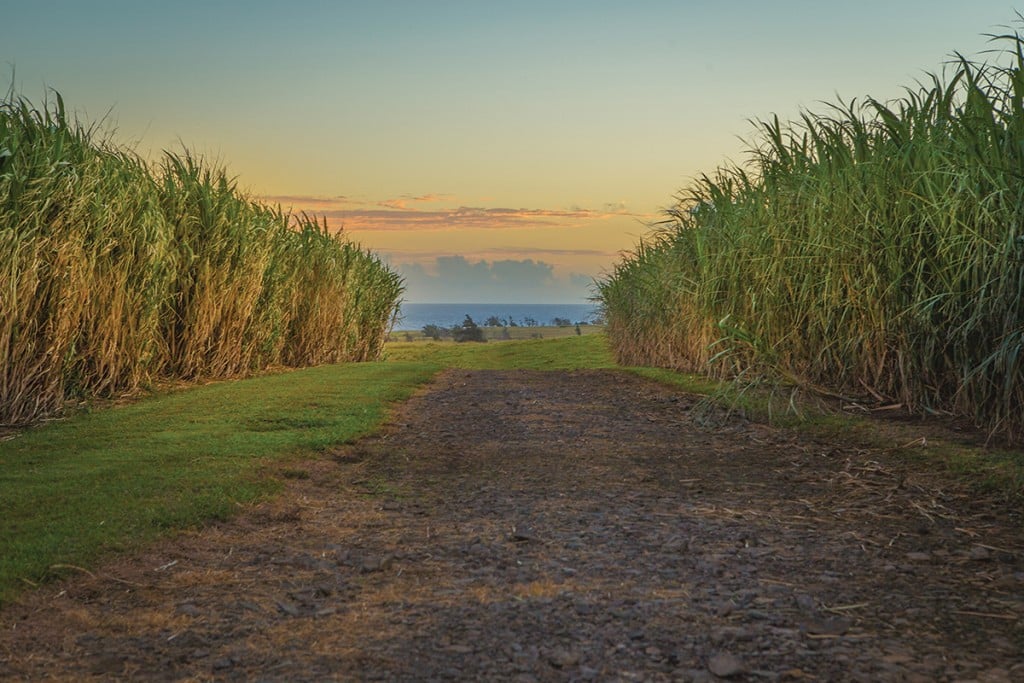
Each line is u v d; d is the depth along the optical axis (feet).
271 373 51.01
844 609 11.40
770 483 19.48
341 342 65.82
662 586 12.46
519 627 10.89
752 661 9.69
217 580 12.89
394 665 9.73
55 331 30.42
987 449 20.29
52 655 10.05
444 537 15.43
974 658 9.73
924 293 24.57
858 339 26.78
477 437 26.61
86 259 32.55
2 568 12.62
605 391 39.68
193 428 26.08
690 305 41.22
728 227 36.27
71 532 14.56
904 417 25.40
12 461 21.12
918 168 25.95
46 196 30.66
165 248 38.96
